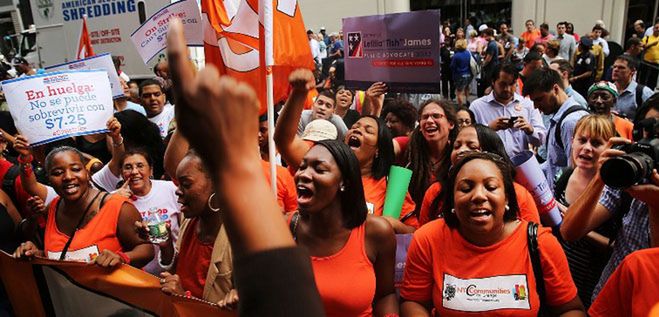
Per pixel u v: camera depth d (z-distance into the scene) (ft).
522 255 6.89
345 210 7.38
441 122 11.30
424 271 7.34
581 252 9.21
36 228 10.96
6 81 12.07
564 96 14.70
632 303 5.89
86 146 16.37
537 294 6.86
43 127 12.31
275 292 1.80
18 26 68.23
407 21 13.74
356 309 7.22
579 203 7.82
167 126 19.12
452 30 63.82
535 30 48.26
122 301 8.71
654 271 5.80
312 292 1.86
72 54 35.32
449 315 7.00
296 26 9.97
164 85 23.15
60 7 34.68
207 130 1.72
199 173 7.61
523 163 9.51
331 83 32.04
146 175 11.19
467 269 6.98
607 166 6.12
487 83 39.45
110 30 31.94
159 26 14.58
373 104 14.97
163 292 7.68
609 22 52.80
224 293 7.48
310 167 7.19
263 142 11.72
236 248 1.87
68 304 9.20
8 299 10.73
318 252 7.36
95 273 8.75
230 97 1.71
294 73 8.07
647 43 36.47
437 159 11.53
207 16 10.57
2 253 9.64
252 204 1.84
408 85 14.20
